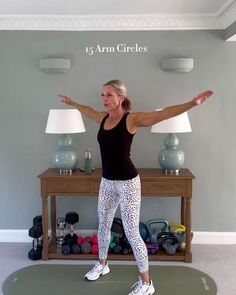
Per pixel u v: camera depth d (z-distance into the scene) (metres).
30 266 3.16
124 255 3.26
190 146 3.67
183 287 2.79
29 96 3.66
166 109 2.37
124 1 3.06
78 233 3.75
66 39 3.59
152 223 3.66
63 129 3.20
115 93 2.47
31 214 3.77
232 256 3.39
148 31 3.57
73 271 3.06
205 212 3.72
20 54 3.61
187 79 3.60
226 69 3.58
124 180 2.50
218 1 3.04
